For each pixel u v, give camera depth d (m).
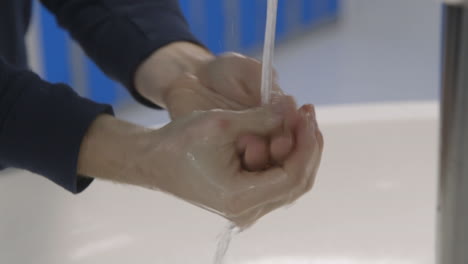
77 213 1.24
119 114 4.52
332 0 6.83
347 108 1.37
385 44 6.14
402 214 1.32
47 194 1.21
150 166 0.93
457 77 0.99
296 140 0.92
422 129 1.31
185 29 1.24
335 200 1.32
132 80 1.22
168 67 1.18
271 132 0.93
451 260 1.04
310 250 1.29
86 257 1.24
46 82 1.00
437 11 6.82
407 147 1.32
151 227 1.27
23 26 1.39
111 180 0.98
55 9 1.32
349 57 5.85
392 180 1.33
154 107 1.25
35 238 1.21
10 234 1.19
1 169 1.21
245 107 1.08
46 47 4.16
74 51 4.33
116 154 0.95
